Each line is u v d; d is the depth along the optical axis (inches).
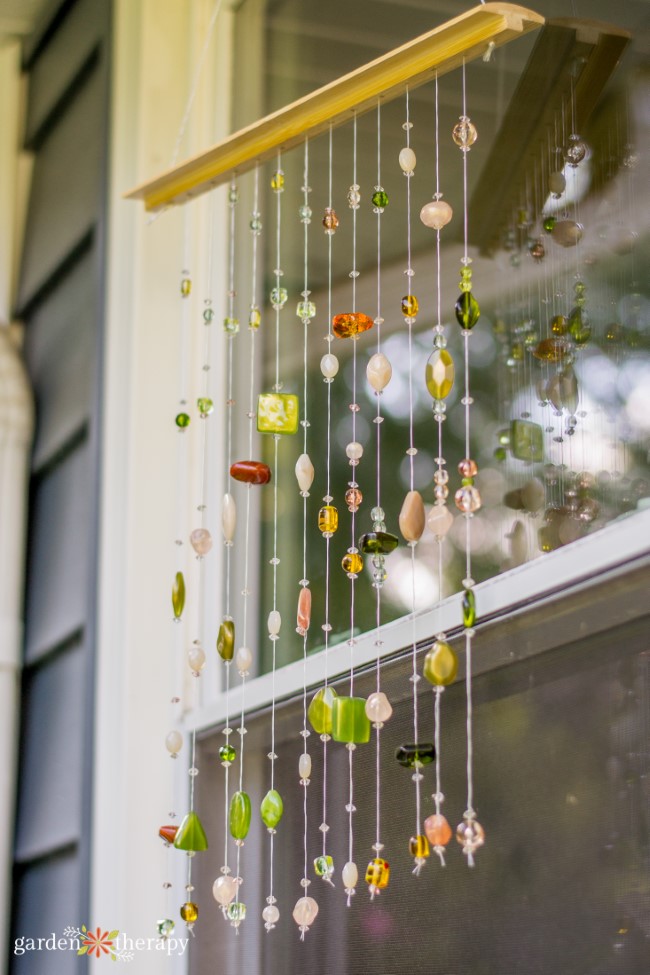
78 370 79.0
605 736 42.0
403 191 62.4
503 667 47.0
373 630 56.9
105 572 73.6
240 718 65.2
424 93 60.8
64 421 80.1
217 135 77.1
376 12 64.6
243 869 63.1
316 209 70.3
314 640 64.8
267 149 54.9
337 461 66.4
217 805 66.7
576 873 42.3
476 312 44.4
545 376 51.0
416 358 62.2
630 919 40.1
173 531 73.7
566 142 49.8
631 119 46.0
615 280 46.3
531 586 46.2
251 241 74.8
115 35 79.6
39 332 87.1
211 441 74.1
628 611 41.6
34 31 93.4
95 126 80.5
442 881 48.5
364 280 66.1
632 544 41.8
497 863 45.9
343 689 57.1
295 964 57.6
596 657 42.8
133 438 73.9
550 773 44.1
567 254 49.8
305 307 54.7
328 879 47.9
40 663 80.0
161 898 68.8
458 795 48.4
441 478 43.9
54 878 73.8
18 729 81.6
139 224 76.3
